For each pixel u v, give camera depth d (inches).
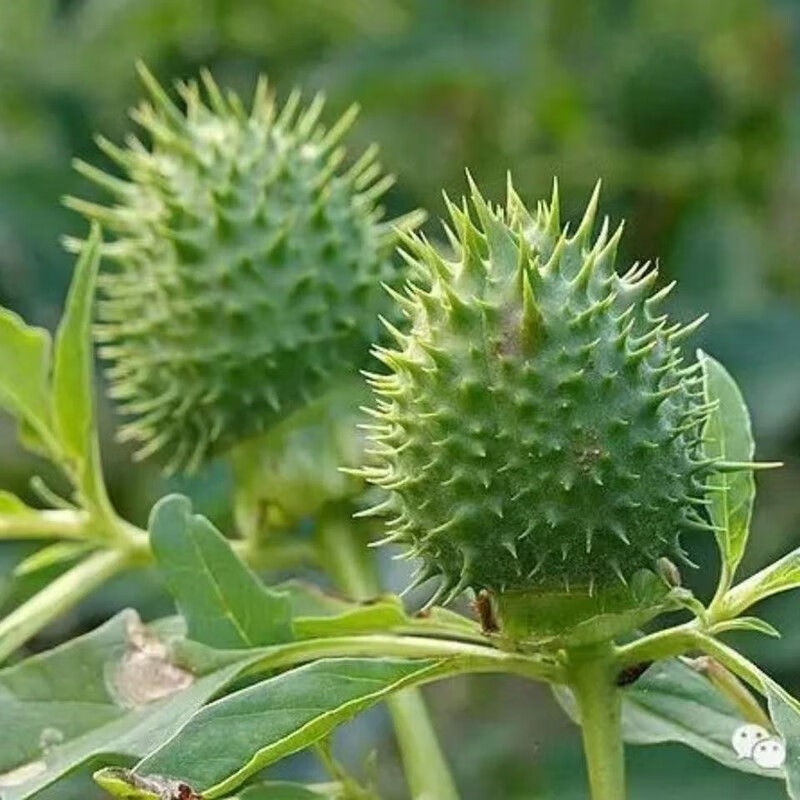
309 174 14.2
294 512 14.1
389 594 13.5
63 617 18.2
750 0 21.3
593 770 11.8
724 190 20.6
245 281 14.0
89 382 13.7
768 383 18.4
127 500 19.4
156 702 12.6
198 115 14.6
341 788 12.5
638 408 11.6
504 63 20.9
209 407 14.1
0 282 20.0
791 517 18.1
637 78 20.1
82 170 14.5
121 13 22.5
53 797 15.1
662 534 11.7
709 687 12.9
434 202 21.0
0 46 22.7
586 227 11.8
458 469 11.6
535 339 11.5
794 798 11.1
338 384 14.1
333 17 22.7
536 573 11.7
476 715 18.6
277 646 12.6
